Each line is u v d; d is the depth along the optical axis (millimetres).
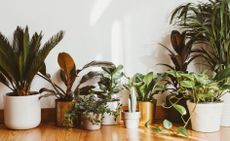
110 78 2252
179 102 2238
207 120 2033
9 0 2283
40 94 2234
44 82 2355
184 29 2410
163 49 2445
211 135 1995
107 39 2391
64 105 2184
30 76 2074
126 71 2430
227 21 2006
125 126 2195
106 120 2248
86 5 2352
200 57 2459
